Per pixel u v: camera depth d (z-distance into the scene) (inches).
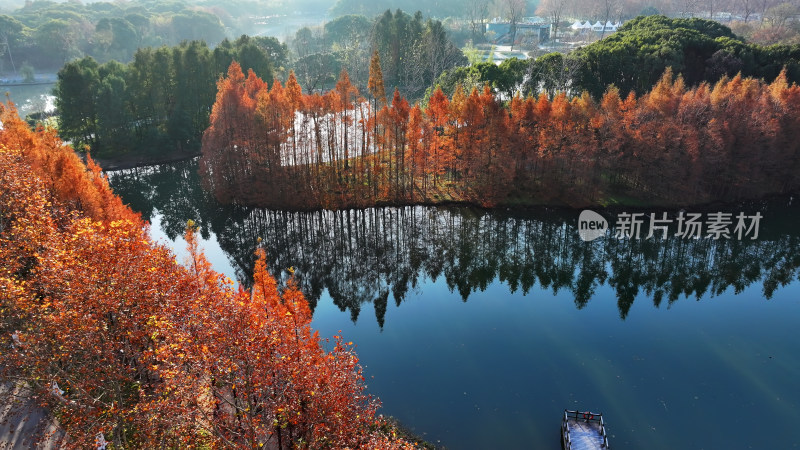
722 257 2760.8
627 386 1754.4
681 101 3120.1
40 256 1105.4
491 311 2237.9
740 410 1647.4
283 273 2583.7
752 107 3115.2
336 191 3230.8
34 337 981.8
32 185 1448.1
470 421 1590.8
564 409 1644.9
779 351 1946.4
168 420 869.2
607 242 2871.6
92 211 1815.9
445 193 3287.4
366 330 2090.3
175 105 4163.4
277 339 922.1
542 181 3196.4
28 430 1056.2
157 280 1032.8
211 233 3004.4
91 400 994.7
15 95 6215.6
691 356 1920.5
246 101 3120.1
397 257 2760.8
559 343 1998.0
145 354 971.9
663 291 2427.4
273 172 3169.3
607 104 3073.3
